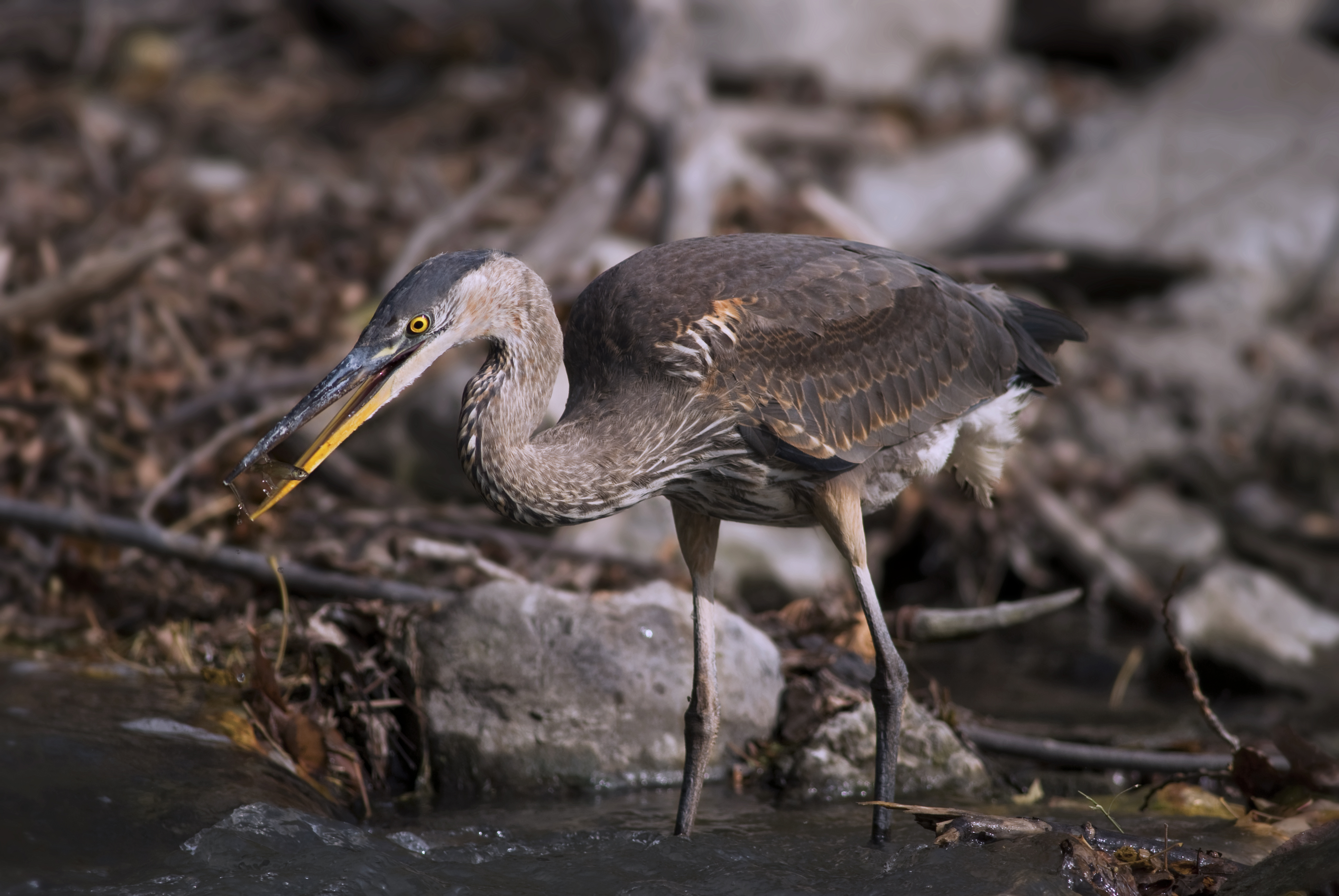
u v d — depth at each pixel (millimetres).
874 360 7848
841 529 7863
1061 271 17234
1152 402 15078
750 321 7531
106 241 14016
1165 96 19141
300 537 11031
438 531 11203
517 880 6789
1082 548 12922
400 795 8422
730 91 20234
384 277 14062
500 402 7277
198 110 19500
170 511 11031
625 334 7586
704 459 7664
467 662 8547
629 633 8695
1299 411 15398
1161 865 6852
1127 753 8758
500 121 19484
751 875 6809
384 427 12609
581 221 14484
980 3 21469
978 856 6887
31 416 11141
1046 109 20719
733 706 8750
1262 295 16719
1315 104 18781
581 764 8516
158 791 7410
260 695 8414
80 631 9875
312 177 17234
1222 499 14602
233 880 6531
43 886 6422
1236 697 11055
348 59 22406
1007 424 8695
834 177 18500
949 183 18203
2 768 7426
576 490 7371
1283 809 7973
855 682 9094
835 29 20125
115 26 21000
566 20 20844
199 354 12672
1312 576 13078
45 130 18766
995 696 10875
